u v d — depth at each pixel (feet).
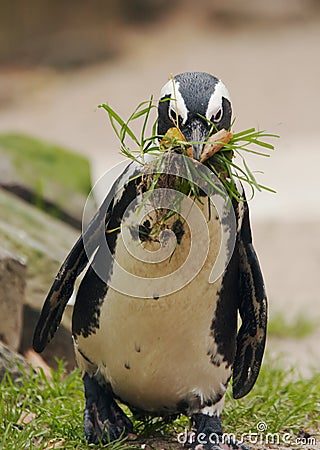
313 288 69.67
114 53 184.65
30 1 195.42
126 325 29.17
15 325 42.75
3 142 68.85
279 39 190.29
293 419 36.24
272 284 70.69
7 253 42.16
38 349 32.76
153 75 170.71
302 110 144.87
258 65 171.63
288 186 97.45
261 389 39.47
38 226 55.57
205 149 27.48
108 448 31.04
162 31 198.70
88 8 202.59
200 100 28.09
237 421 35.73
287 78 163.02
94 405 31.99
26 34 192.34
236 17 201.05
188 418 34.06
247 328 31.35
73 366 44.93
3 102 157.07
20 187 64.03
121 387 31.17
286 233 82.84
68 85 168.04
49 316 32.01
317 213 88.28
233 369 32.32
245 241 30.30
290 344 55.83
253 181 27.86
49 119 145.69
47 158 68.69
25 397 37.24
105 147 125.29
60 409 35.32
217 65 173.99
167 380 30.12
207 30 198.90
